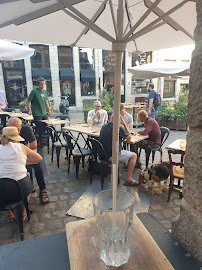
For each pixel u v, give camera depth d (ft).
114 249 2.37
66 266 2.56
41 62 48.14
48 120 19.76
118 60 6.01
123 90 52.26
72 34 9.82
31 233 8.29
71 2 6.73
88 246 2.68
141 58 51.60
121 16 5.79
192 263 2.69
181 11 7.75
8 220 9.04
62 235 3.10
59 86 49.16
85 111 32.30
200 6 2.49
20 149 7.67
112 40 5.84
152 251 2.58
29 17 6.88
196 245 2.82
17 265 2.59
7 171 7.39
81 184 12.51
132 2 8.01
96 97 51.88
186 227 2.99
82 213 9.59
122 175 13.75
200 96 2.55
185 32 8.79
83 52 49.78
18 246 2.89
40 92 19.33
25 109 30.50
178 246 2.97
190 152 2.83
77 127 16.90
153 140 14.43
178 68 20.01
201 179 2.68
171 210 9.89
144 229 2.97
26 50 13.67
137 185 12.21
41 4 6.40
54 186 12.28
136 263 2.41
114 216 2.37
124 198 2.75
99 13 8.29
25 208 8.96
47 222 8.99
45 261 2.64
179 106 28.45
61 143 14.87
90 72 50.34
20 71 46.47
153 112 24.89
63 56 48.83
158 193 11.30
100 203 2.71
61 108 40.96
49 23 8.41
